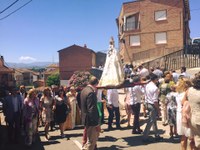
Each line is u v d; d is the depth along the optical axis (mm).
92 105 7598
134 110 10703
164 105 11156
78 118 12992
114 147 9164
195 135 6777
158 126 11336
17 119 10742
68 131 12016
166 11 40750
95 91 7762
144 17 42469
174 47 39438
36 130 10219
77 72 12617
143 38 42406
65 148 9406
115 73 9930
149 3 42000
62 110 10750
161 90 11094
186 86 7949
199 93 6570
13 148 9812
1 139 10945
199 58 24953
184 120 7066
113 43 10297
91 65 66688
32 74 82312
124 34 43719
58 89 11289
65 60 67438
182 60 26016
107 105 11703
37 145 9945
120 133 10969
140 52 40688
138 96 10617
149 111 9438
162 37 41125
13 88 10875
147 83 9812
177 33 40125
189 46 27188
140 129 10820
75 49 67000
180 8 39969
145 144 9305
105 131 11391
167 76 10992
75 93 12617
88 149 7773
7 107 10648
